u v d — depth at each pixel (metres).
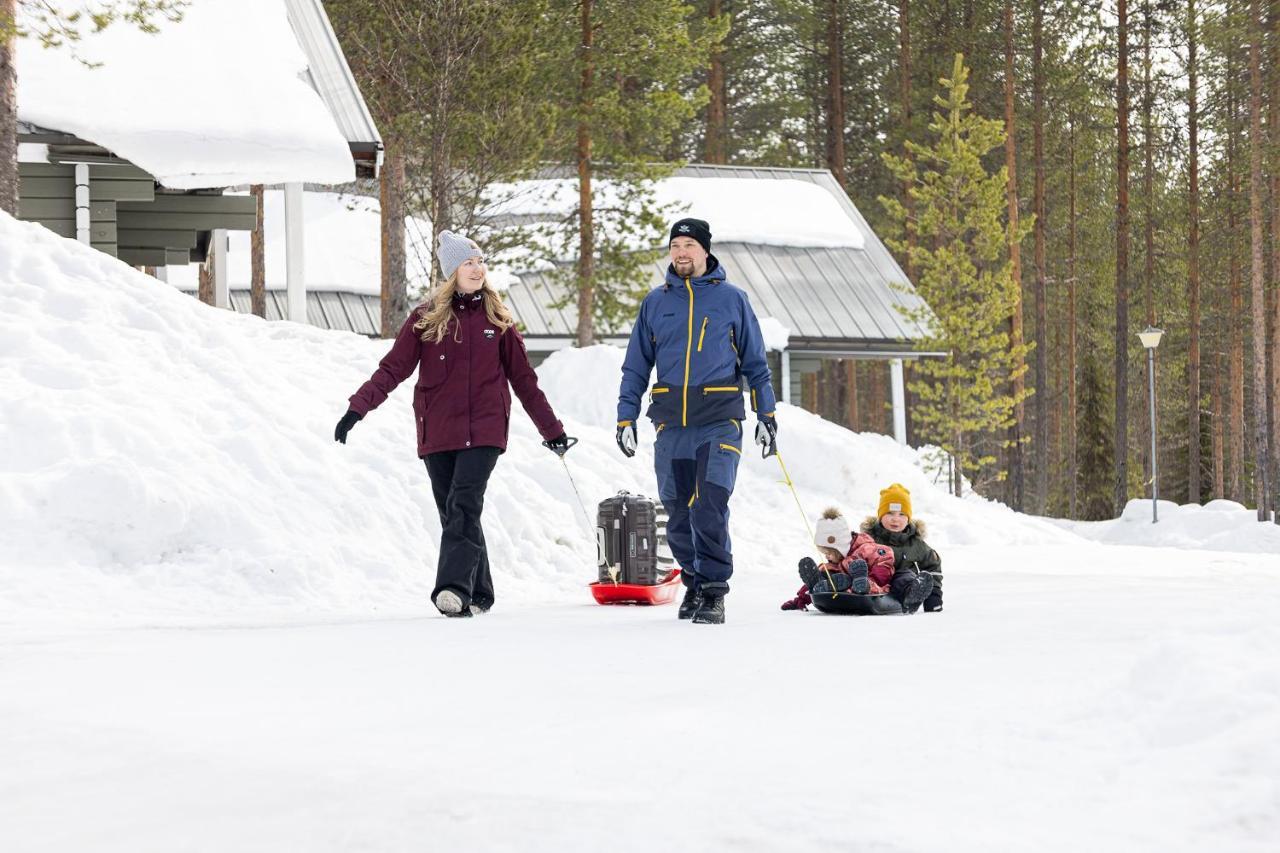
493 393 18.88
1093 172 144.00
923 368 98.38
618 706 9.75
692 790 6.96
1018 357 99.94
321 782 7.23
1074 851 5.77
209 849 6.07
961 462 95.25
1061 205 145.38
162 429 25.19
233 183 50.28
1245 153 101.94
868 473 52.47
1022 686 10.05
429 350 18.83
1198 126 121.75
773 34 144.75
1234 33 95.25
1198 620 13.59
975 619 16.12
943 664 11.60
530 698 10.17
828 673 11.21
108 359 27.33
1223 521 89.25
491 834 6.19
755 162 148.00
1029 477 150.75
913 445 152.75
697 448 17.03
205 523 23.09
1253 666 8.14
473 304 18.98
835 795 6.80
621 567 22.92
